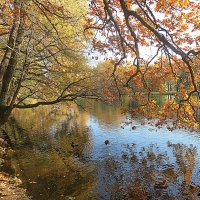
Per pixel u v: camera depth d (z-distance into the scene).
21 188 13.78
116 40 9.69
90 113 46.91
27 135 28.12
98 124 35.25
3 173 15.71
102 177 16.31
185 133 28.55
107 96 14.21
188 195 14.08
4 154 20.06
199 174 17.00
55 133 29.48
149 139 26.31
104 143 24.91
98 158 20.23
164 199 13.57
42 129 31.75
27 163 18.33
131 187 14.91
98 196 13.62
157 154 21.39
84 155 20.98
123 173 17.14
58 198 13.02
